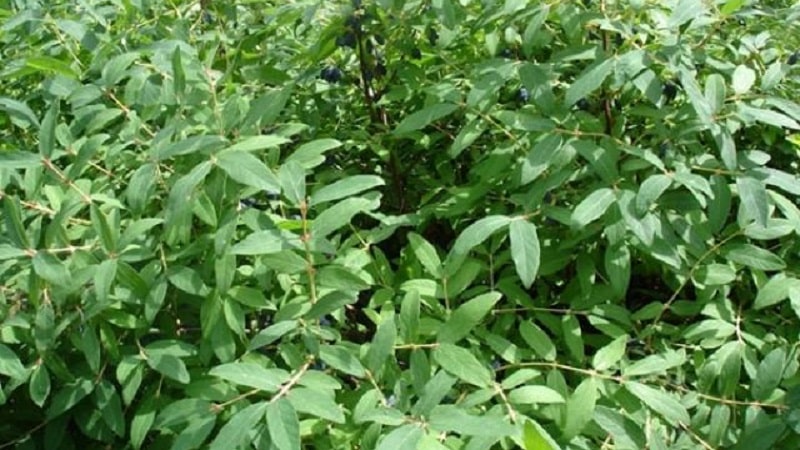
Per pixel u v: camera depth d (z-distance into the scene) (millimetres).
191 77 684
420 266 668
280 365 598
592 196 571
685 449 552
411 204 808
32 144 825
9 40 896
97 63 729
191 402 509
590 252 675
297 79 763
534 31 630
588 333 704
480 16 693
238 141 555
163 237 532
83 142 670
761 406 562
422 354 542
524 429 432
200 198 542
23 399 629
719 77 595
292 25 922
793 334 643
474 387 585
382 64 797
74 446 625
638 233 556
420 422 459
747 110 589
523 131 671
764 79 637
